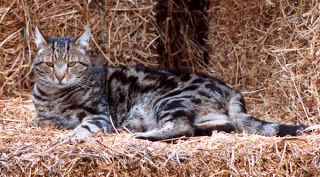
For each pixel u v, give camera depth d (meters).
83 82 8.51
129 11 10.98
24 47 10.59
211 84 8.47
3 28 10.52
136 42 11.04
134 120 8.62
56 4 10.71
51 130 8.03
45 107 8.54
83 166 6.63
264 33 9.69
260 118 9.09
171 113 7.98
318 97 8.34
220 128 7.88
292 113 8.72
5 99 10.05
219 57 11.01
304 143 7.20
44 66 8.37
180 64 12.65
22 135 7.42
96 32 10.89
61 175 6.57
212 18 11.30
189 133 7.75
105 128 7.92
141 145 6.92
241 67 10.29
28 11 10.53
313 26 8.48
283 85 8.97
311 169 6.96
